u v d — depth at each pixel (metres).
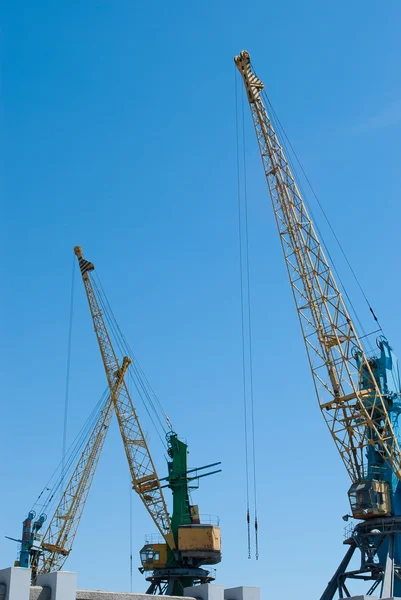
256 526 90.94
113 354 115.25
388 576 79.00
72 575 34.47
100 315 116.94
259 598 40.09
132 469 109.62
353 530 87.06
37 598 33.56
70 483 120.25
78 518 118.88
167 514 107.31
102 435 120.38
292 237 86.44
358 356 85.62
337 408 84.94
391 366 89.12
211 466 108.31
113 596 35.88
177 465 110.00
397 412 86.94
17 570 32.94
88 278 118.38
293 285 86.31
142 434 111.44
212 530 104.75
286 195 87.12
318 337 84.88
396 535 83.56
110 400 118.00
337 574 86.50
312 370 85.50
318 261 85.69
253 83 89.12
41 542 117.06
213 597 38.94
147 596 37.09
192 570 104.00
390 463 84.06
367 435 84.50
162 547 106.50
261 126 88.44
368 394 85.12
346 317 83.94
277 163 87.69
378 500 83.44
